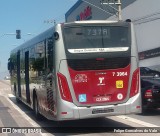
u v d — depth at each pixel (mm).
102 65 10977
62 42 10727
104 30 11078
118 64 11117
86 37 10898
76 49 10789
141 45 49188
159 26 44281
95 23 11000
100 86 10945
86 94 10836
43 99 12734
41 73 12930
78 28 10883
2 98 26375
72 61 10750
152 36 46000
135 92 11297
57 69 10711
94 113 10844
